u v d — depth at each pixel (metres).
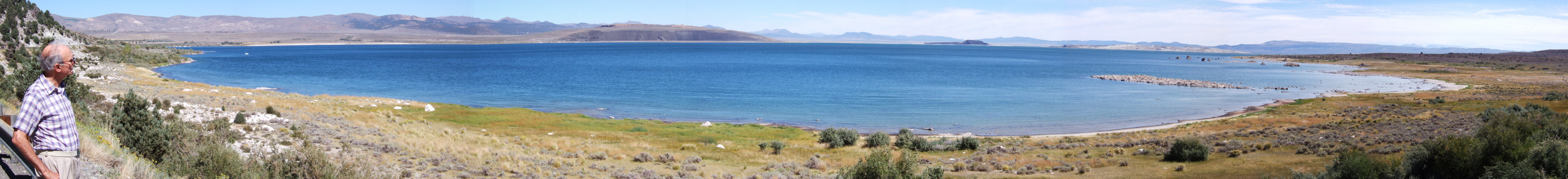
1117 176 29.55
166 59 159.88
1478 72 159.62
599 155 33.25
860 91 102.44
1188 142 34.91
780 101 84.44
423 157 29.78
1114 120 67.38
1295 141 41.88
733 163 33.53
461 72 150.88
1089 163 33.78
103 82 72.25
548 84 113.56
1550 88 106.12
